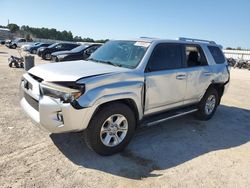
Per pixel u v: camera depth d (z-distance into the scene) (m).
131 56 4.52
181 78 4.95
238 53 62.34
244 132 5.64
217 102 6.37
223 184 3.45
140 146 4.41
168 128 5.44
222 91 6.55
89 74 3.65
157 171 3.63
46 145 4.12
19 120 5.12
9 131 4.55
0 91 7.50
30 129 4.70
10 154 3.76
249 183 3.53
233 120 6.50
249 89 12.34
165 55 4.71
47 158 3.73
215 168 3.86
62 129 3.45
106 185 3.21
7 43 42.91
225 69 6.32
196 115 6.09
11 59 13.98
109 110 3.73
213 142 4.89
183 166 3.84
